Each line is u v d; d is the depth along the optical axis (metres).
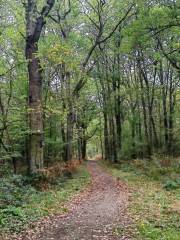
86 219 13.07
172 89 43.78
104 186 23.45
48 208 14.68
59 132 38.03
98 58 40.47
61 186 21.77
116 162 44.12
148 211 14.00
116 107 45.16
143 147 44.28
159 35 27.48
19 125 25.11
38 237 10.68
